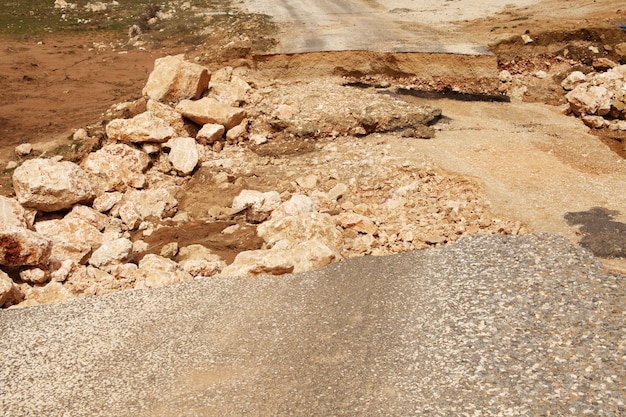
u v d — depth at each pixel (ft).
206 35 86.79
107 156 51.03
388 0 97.81
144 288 35.86
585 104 58.54
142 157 52.13
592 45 68.03
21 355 30.22
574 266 32.71
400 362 27.48
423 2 94.99
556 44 69.00
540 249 34.68
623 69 62.95
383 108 57.72
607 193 44.50
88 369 28.89
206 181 51.55
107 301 34.50
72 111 66.74
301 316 31.60
